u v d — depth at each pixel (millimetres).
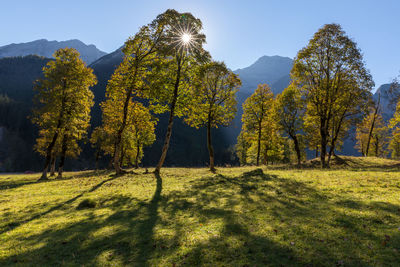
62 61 27797
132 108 25250
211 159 28562
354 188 11750
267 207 9594
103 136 45875
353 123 27312
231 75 27828
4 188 20031
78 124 31531
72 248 6852
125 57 23438
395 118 27719
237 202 10797
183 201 11742
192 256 5840
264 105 38688
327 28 24828
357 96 24609
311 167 30078
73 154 34125
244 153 77500
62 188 18109
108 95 23922
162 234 7434
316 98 26219
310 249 5805
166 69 23844
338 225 7203
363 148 60531
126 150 52062
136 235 7500
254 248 6055
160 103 24781
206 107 28266
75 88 28297
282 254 5680
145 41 23344
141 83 24078
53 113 27500
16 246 7188
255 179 16562
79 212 10969
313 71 26266
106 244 7008
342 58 24438
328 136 29328
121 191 15336
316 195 11047
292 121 33375
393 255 5191
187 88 25844
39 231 8477
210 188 14617
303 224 7438
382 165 26375
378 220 7230
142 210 10609
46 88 26781
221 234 7086
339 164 33094
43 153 31500
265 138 41062
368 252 5426
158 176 21188
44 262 6074
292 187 13047
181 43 23125
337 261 5168
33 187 19438
